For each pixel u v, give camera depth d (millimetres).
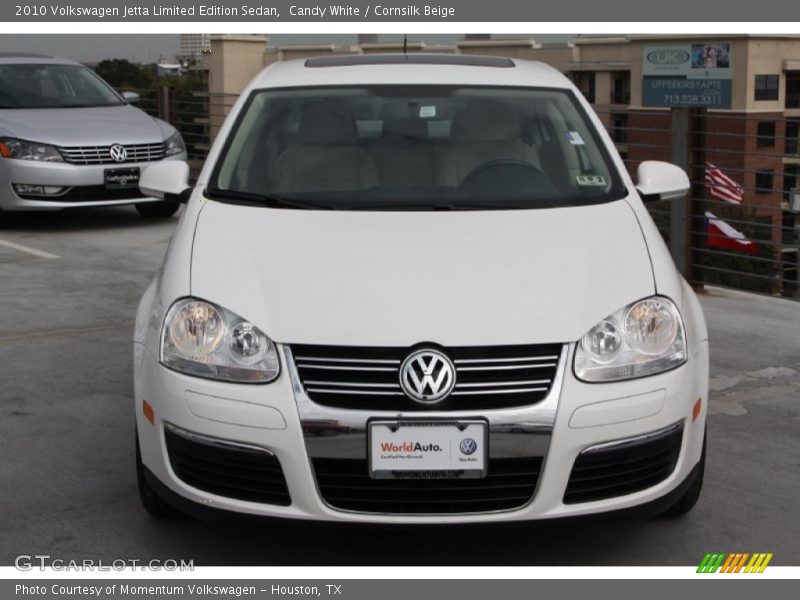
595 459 3357
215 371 3383
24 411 5219
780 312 7691
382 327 3344
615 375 3383
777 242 8562
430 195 4266
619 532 3953
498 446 3293
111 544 3830
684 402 3502
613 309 3479
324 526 3342
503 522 3340
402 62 5215
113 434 4910
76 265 8812
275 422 3297
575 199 4297
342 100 4770
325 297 3467
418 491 3320
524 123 4676
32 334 6660
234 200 4258
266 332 3375
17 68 11000
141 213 11367
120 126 10352
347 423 3279
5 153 9945
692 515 4105
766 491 4340
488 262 3660
